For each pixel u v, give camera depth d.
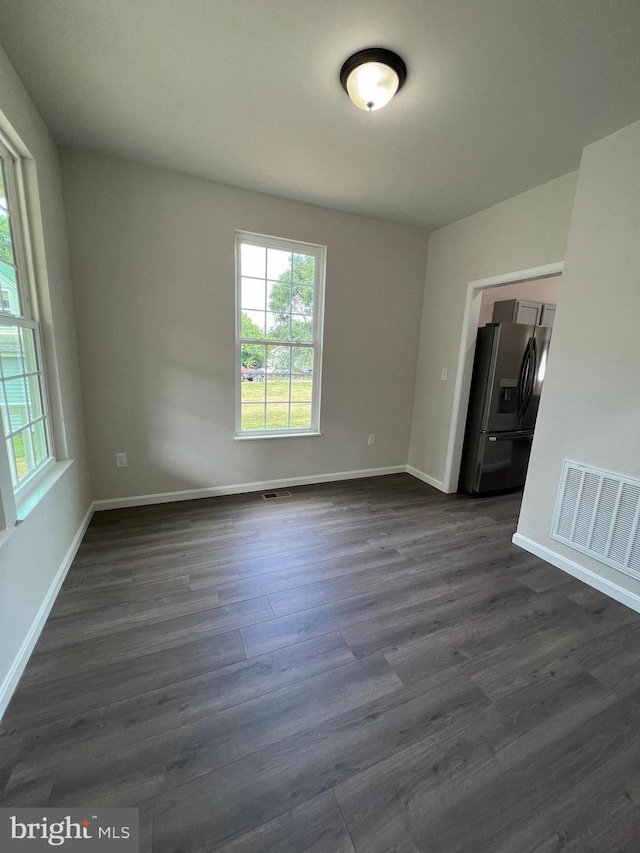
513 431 3.49
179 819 1.01
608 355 2.02
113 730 1.24
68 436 2.21
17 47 1.51
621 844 0.99
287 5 1.32
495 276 3.00
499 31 1.39
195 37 1.46
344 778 1.12
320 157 2.35
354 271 3.43
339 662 1.55
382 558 2.38
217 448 3.19
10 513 1.40
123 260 2.61
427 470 3.88
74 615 1.77
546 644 1.69
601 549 2.08
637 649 1.68
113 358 2.71
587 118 1.86
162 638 1.65
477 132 2.02
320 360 3.49
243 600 1.93
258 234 2.98
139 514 2.86
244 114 1.95
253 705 1.35
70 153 2.36
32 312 1.96
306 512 3.04
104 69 1.64
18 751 1.16
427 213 3.20
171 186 2.64
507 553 2.48
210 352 3.00
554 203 2.52
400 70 1.55
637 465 1.93
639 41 1.41
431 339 3.75
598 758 1.21
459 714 1.34
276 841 0.97
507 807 1.06
